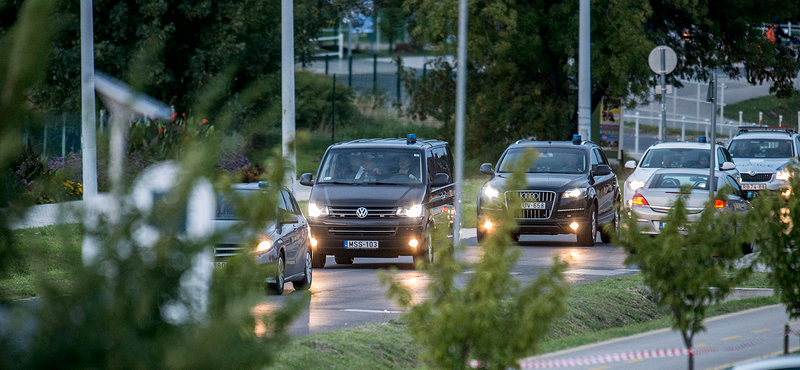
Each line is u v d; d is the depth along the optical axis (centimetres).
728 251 2780
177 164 1073
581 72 9350
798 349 3170
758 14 13900
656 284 2748
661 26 14075
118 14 12750
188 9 13012
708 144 8725
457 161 3641
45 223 1023
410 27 14875
